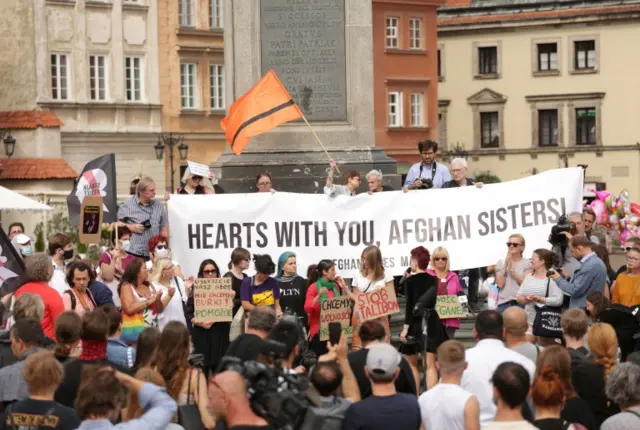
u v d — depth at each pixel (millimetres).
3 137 81750
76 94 84438
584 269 24203
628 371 16016
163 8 88938
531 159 121750
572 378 18188
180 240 27625
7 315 20469
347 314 23562
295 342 17406
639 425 15844
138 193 27469
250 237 27766
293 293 24797
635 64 117312
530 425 14672
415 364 23641
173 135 89438
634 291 24547
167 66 89375
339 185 29016
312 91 31922
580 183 28031
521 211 28016
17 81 82750
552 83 120312
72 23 84125
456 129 124562
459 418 15742
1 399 17234
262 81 28781
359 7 31891
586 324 19016
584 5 118562
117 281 26109
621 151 118250
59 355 17438
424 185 29031
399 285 28031
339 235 27828
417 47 108188
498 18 121375
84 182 27609
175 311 24078
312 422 14383
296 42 31875
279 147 31891
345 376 17828
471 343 28281
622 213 44781
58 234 26125
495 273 26422
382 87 106250
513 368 14703
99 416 14008
